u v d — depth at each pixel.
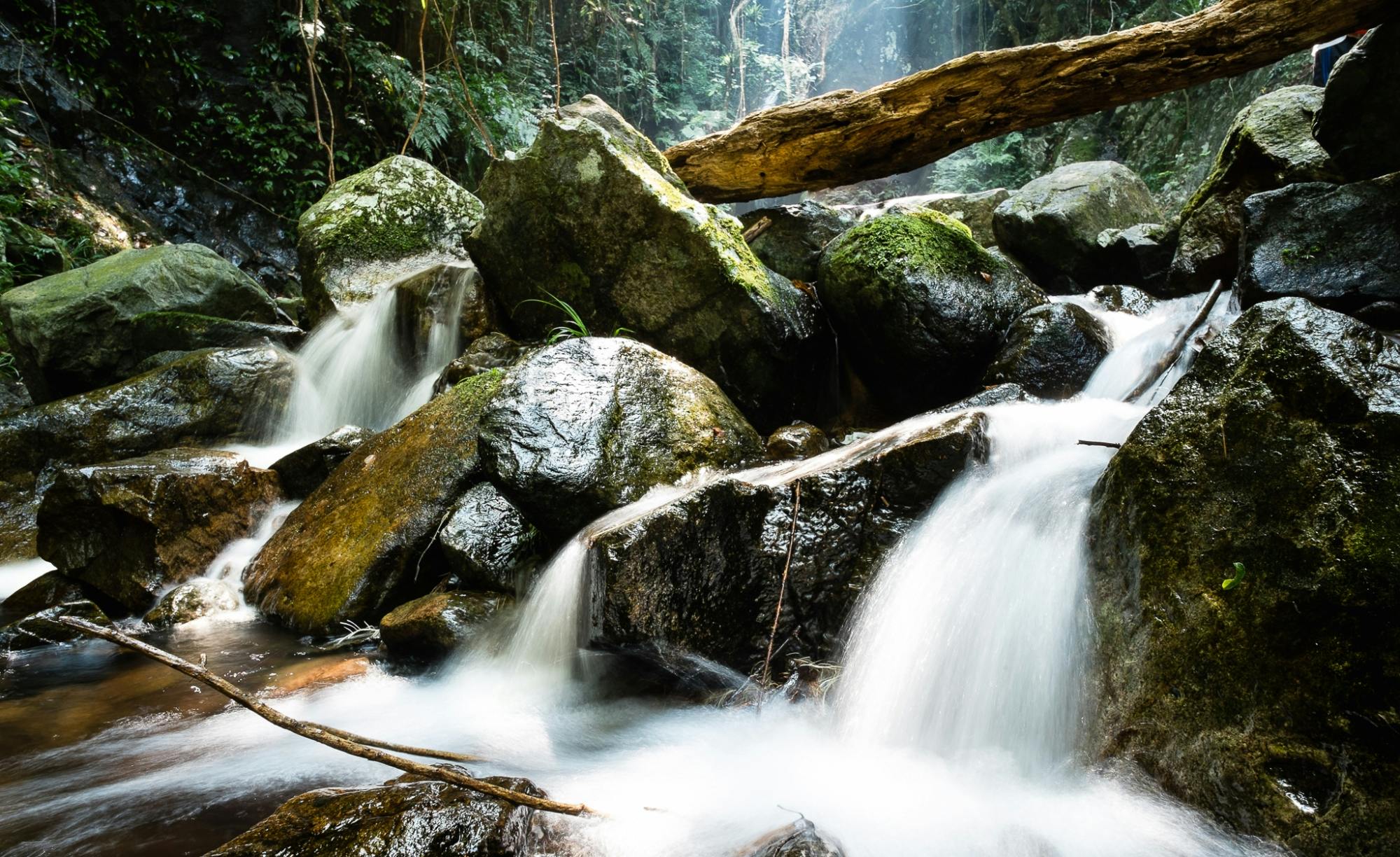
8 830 2.41
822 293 5.42
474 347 6.04
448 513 4.33
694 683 3.17
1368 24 4.83
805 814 2.31
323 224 8.27
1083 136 13.96
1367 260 3.96
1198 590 2.23
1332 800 1.89
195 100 12.51
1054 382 4.67
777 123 6.56
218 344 7.86
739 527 3.12
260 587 4.63
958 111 5.94
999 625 2.72
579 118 5.66
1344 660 1.96
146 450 6.48
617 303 5.56
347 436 5.61
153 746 2.99
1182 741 2.15
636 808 2.34
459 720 3.16
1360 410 2.13
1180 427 2.46
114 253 10.69
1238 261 4.92
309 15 12.88
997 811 2.30
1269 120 5.55
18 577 5.39
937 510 3.25
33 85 11.12
